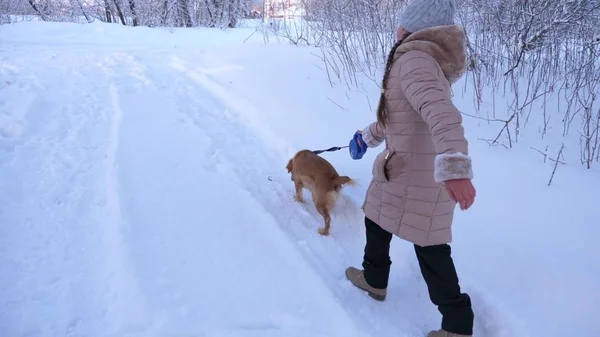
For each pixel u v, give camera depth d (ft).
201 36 38.01
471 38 19.48
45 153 13.64
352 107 17.75
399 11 20.72
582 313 8.05
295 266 9.69
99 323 7.84
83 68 23.80
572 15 15.89
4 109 16.30
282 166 14.74
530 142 13.91
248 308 8.45
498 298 8.56
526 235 9.92
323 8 23.89
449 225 7.47
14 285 8.47
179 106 18.69
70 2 52.39
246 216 11.41
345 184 11.46
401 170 7.36
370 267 8.83
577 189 11.30
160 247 9.91
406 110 7.02
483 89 17.56
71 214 10.81
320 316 8.38
